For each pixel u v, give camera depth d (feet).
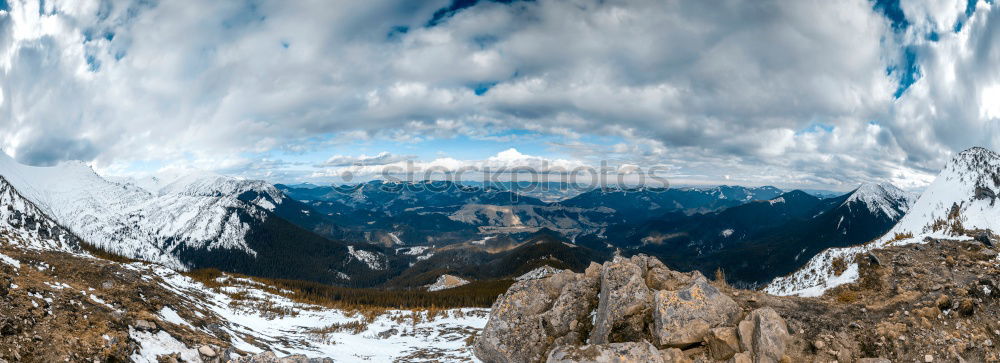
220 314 230.68
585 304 92.07
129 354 102.12
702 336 72.49
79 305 116.37
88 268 186.70
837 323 75.36
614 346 68.90
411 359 175.11
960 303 77.66
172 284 279.08
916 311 77.46
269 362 98.27
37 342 91.15
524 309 92.84
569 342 84.84
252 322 242.58
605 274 89.40
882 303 83.05
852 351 69.36
